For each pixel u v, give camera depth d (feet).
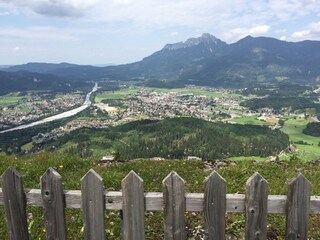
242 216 21.38
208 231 13.56
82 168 33.40
